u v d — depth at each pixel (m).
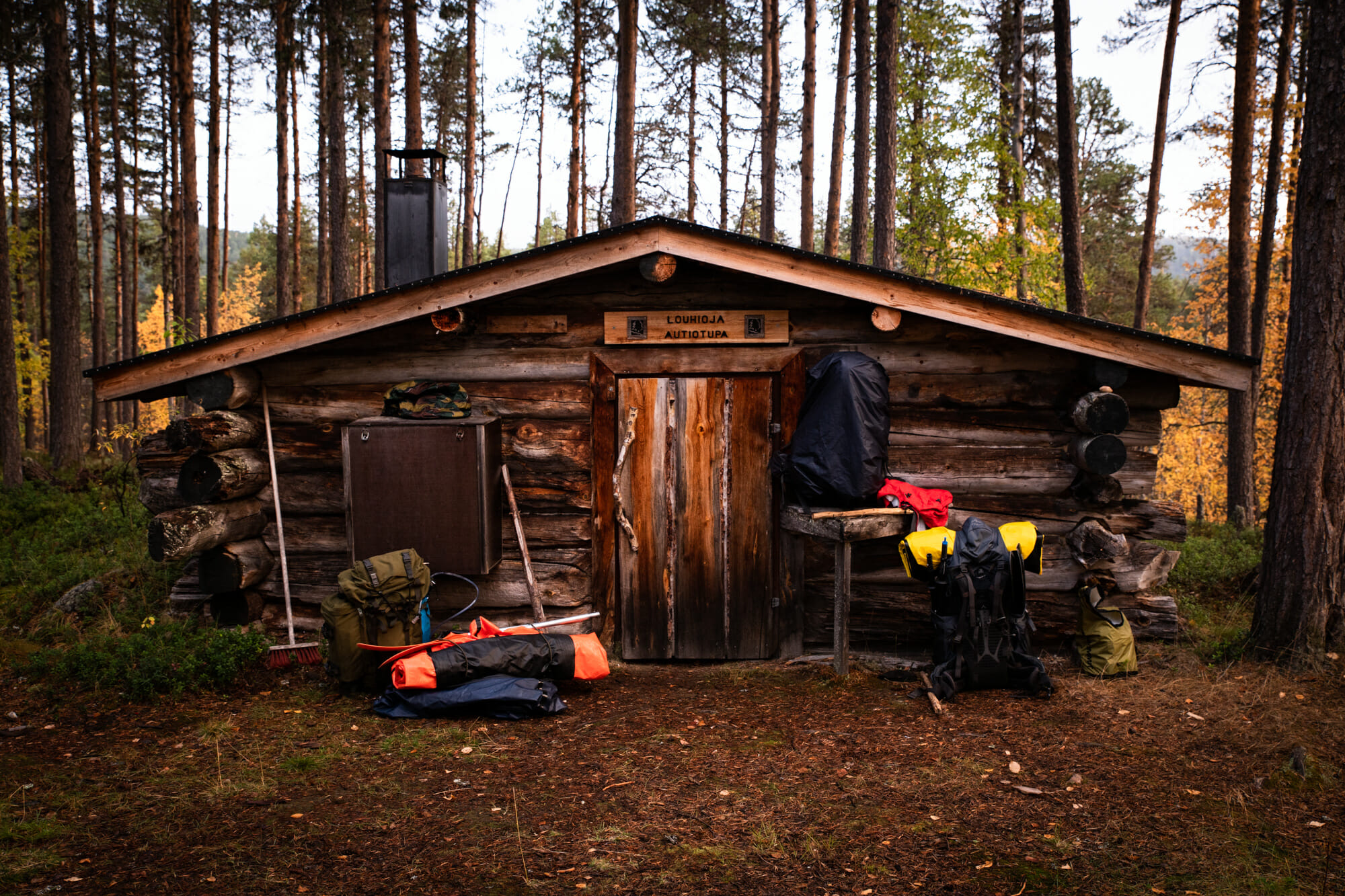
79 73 22.77
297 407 6.26
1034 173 24.02
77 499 12.08
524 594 6.23
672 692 5.55
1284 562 5.66
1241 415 13.48
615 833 3.57
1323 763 4.23
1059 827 3.63
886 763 4.30
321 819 3.71
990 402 6.09
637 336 6.14
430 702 4.92
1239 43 12.80
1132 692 5.32
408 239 7.28
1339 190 5.38
